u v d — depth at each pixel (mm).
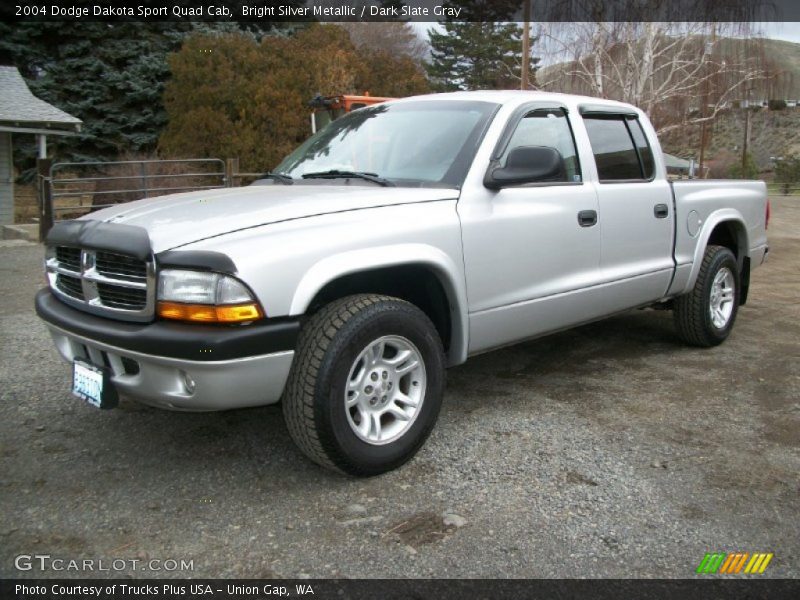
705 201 5246
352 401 3086
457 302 3482
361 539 2723
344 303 3080
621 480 3225
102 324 2965
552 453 3500
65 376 4621
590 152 4367
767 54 16453
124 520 2852
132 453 3473
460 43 43000
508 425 3855
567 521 2865
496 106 3912
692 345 5480
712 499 3064
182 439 3643
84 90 23875
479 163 3658
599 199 4309
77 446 3547
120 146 24219
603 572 2537
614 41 15391
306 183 3932
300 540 2715
